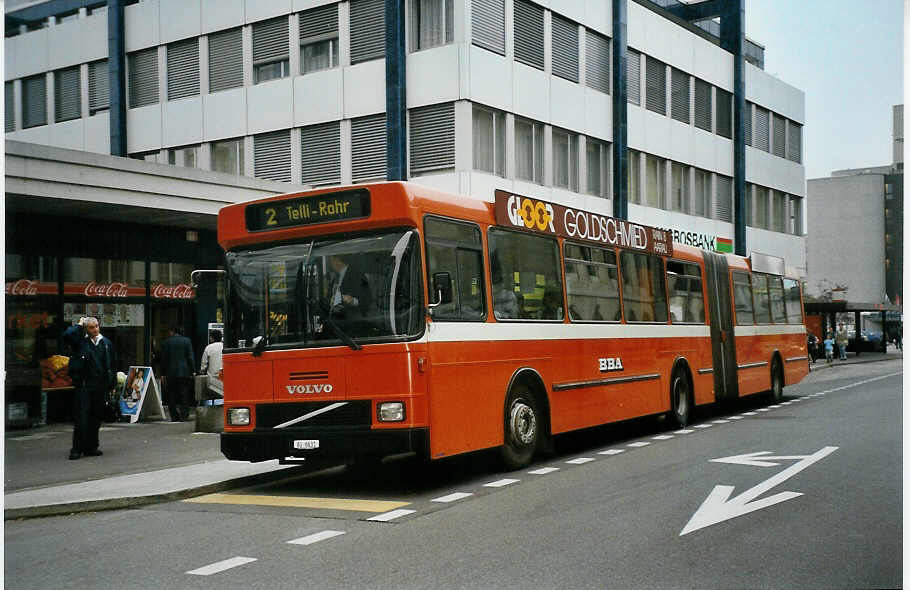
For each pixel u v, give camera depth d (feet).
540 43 94.48
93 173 54.34
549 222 40.83
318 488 34.99
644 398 48.78
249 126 95.09
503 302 36.78
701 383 56.29
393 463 41.81
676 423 52.54
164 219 63.82
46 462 42.19
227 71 97.19
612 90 106.42
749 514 26.50
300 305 33.19
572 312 42.11
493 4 87.71
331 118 89.66
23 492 33.81
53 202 54.75
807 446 42.16
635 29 111.55
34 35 110.83
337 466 41.32
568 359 41.22
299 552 23.34
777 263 72.23
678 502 28.60
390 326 31.63
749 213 142.61
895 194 278.67
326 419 32.24
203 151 98.43
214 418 53.83
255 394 33.65
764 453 39.99
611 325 45.73
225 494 34.35
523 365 37.68
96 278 63.21
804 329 77.82
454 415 32.94
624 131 106.63
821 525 24.88
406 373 31.22
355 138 88.48
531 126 93.61
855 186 281.74
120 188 55.72
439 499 30.83
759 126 145.59
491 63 86.69
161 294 67.56
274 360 33.27
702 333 57.06
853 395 76.79
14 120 112.47
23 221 58.85
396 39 85.15
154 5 101.60
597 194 104.42
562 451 44.01
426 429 31.35
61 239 61.00
